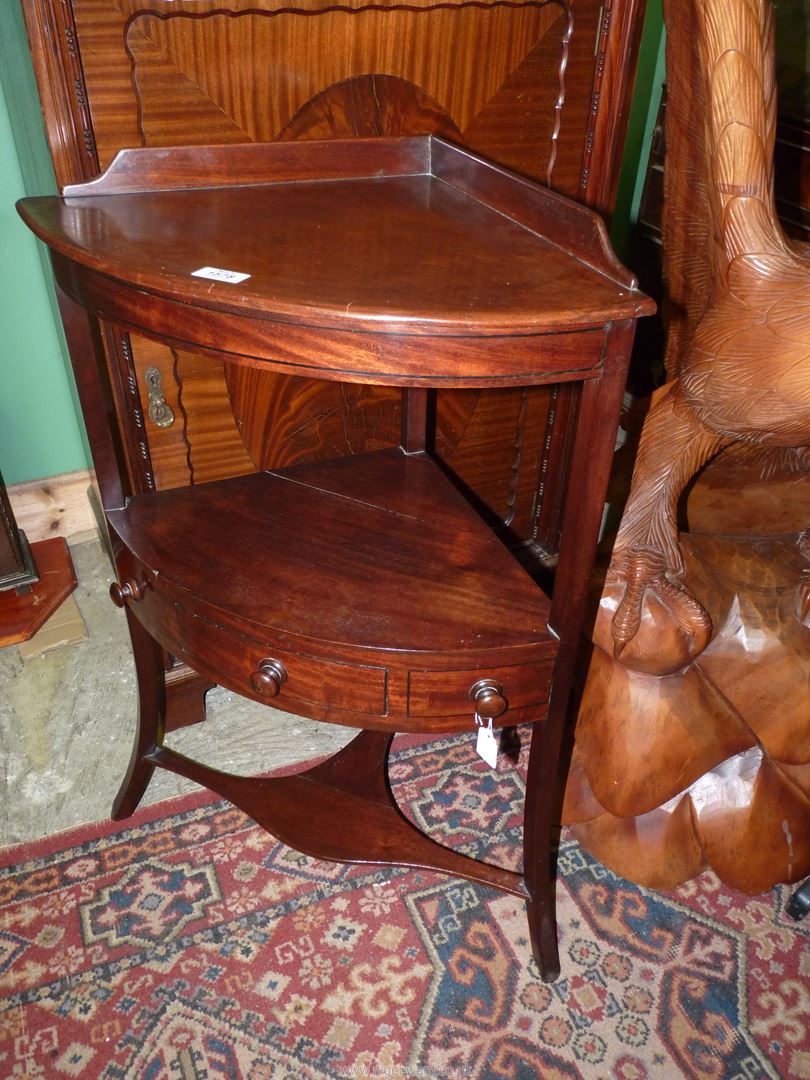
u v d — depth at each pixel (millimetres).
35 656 1606
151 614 1058
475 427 1505
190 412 1242
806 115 1342
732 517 1377
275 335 738
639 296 731
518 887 1103
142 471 1256
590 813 1259
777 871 1199
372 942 1168
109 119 1018
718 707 1196
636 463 1144
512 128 1244
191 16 992
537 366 738
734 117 917
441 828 1316
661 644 1124
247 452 1322
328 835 1186
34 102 1039
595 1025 1085
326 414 1346
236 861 1265
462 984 1124
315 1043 1058
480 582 1005
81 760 1418
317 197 993
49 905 1198
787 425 1026
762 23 905
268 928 1180
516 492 1619
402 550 1055
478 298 725
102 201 937
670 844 1210
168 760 1257
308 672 935
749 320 960
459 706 941
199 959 1141
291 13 1035
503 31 1156
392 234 885
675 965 1153
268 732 1477
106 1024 1071
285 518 1107
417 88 1155
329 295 721
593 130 1271
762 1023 1092
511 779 1398
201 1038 1060
